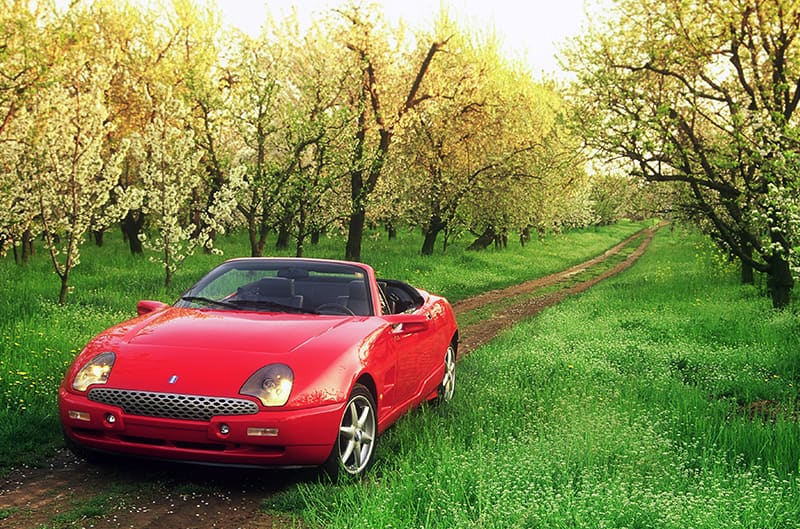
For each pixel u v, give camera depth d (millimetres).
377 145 25906
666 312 14539
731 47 14539
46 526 3633
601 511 3715
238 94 18266
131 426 4137
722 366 8789
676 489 4223
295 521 3834
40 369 6820
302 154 19469
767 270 14578
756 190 13984
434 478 4102
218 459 4105
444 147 30109
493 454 4539
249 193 18375
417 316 5680
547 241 52938
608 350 9734
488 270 27297
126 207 16156
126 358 4371
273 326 4859
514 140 30297
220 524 3768
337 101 19922
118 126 25297
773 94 14078
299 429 4113
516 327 12742
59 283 15469
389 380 5277
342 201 24922
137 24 25766
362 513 3646
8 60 13258
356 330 4980
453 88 28094
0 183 17016
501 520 3490
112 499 4066
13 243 18297
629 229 97062
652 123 14461
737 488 4145
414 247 34500
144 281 16188
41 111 16062
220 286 5758
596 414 5965
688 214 18203
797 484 4195
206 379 4152
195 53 25938
